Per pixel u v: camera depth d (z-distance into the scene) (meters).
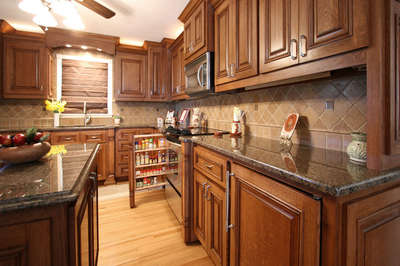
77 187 0.68
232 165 1.17
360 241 0.67
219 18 1.79
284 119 1.57
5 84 2.88
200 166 1.60
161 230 1.96
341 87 1.18
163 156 2.63
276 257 0.84
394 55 0.73
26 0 1.57
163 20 2.71
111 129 3.26
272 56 1.20
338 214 0.62
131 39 3.45
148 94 3.63
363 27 0.76
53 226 0.62
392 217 0.77
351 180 0.66
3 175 0.75
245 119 2.01
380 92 0.73
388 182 0.73
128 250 1.67
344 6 0.82
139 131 3.45
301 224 0.72
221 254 1.30
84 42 3.15
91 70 3.61
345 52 0.83
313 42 0.95
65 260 0.64
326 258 0.65
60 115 3.45
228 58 1.65
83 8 2.40
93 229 1.19
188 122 3.44
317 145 1.31
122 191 2.96
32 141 0.94
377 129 0.74
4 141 0.88
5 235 0.58
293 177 0.74
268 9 1.23
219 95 2.49
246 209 1.05
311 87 1.35
